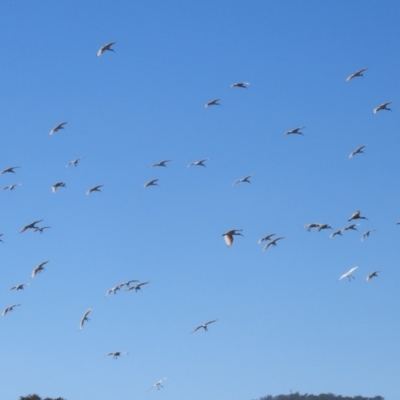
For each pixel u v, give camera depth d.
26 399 114.50
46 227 112.88
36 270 112.50
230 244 86.06
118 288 107.75
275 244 111.12
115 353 115.44
